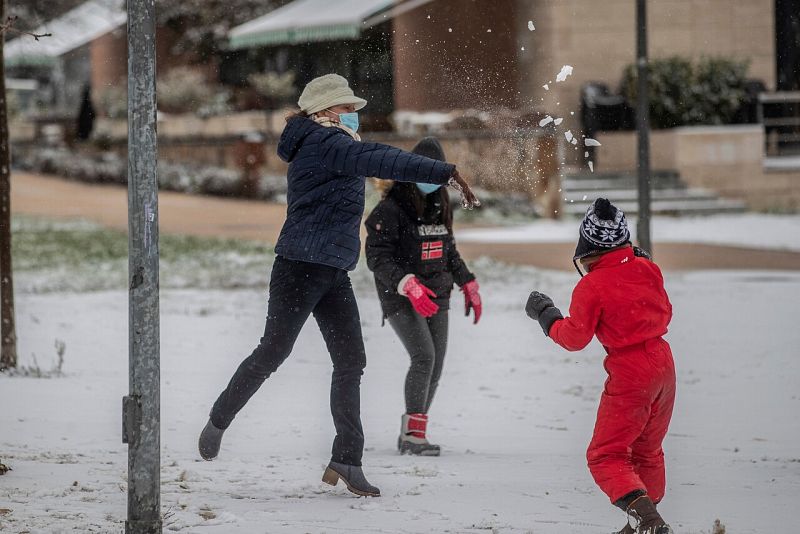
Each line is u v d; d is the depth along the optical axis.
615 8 60.38
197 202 69.00
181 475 11.45
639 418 8.86
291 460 12.73
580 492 11.00
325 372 20.58
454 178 10.06
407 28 60.31
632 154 57.81
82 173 86.38
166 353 22.56
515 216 56.59
